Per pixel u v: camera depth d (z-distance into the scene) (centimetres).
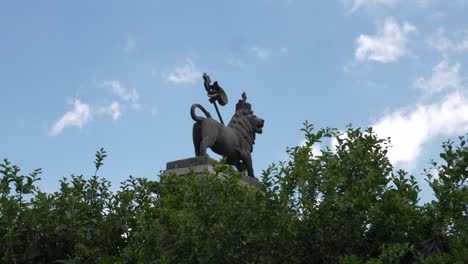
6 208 1730
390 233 1469
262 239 1498
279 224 1488
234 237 1498
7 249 1727
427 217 1448
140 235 1586
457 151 1477
